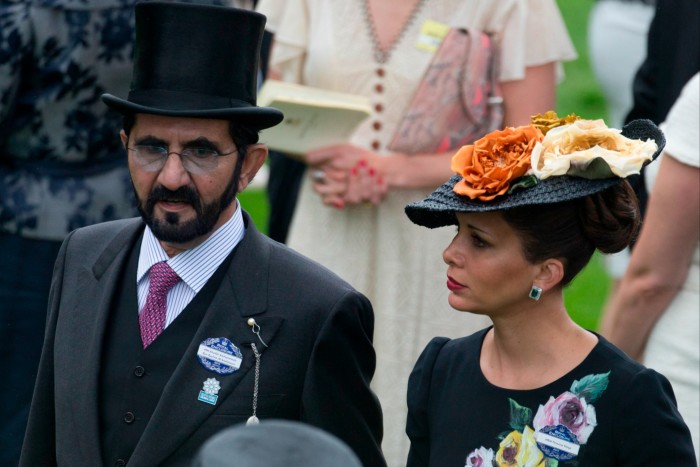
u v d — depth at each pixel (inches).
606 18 639.8
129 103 337.1
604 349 328.2
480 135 527.2
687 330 441.7
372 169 520.7
